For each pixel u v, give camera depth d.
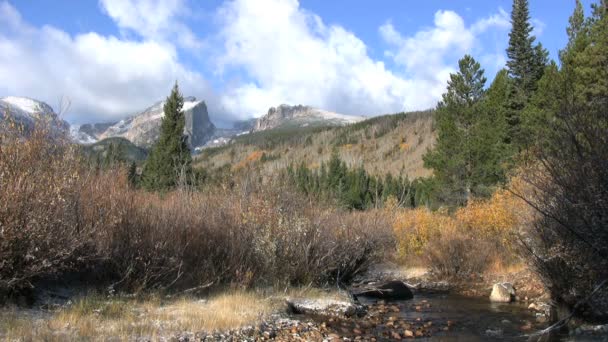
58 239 7.07
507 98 29.56
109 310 7.39
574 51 18.30
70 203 7.64
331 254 12.31
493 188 25.27
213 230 10.55
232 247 10.55
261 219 11.20
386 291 13.16
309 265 11.74
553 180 6.94
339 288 12.15
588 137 6.56
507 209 15.62
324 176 51.62
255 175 12.57
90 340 5.96
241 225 11.05
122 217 8.73
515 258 16.39
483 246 17.03
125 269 8.69
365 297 13.23
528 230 8.96
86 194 8.31
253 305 9.16
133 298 8.43
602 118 6.61
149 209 9.60
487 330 8.99
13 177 6.80
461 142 28.38
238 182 12.16
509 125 28.28
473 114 29.05
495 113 28.39
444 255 17.39
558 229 7.36
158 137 26.50
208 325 7.46
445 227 18.75
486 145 27.25
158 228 9.34
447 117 29.55
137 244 8.81
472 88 29.58
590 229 6.52
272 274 11.00
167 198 11.18
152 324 7.09
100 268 8.56
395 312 10.95
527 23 31.28
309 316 9.48
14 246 6.56
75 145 8.10
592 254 6.96
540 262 8.46
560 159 6.92
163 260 9.14
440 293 14.38
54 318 6.59
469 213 18.78
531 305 11.20
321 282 12.23
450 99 29.83
